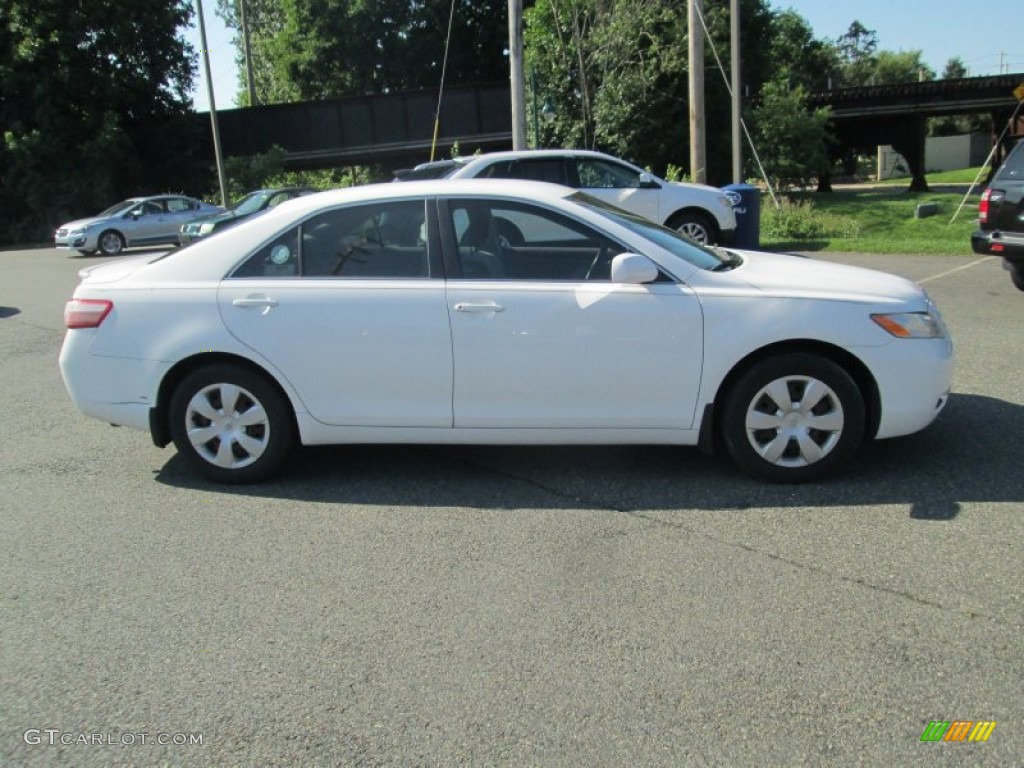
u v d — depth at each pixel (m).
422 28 46.41
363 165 43.22
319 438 4.95
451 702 2.96
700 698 2.93
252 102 47.81
